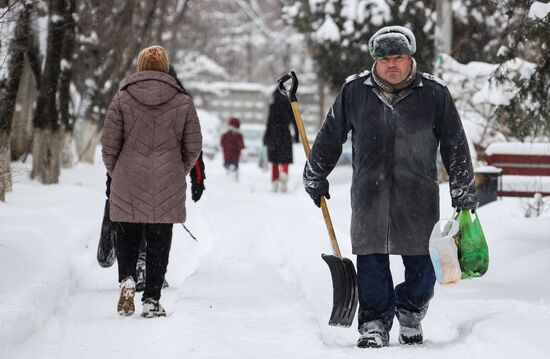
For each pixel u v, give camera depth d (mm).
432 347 15445
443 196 36812
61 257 24828
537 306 17109
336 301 16516
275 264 27344
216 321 17156
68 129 53031
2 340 15758
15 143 50719
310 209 44281
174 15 91625
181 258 28719
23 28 32094
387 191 15734
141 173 19047
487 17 56344
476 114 47594
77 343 16641
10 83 32812
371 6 58656
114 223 21359
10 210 31078
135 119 19062
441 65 47094
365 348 15250
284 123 56375
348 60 60844
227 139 67875
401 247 15734
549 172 39562
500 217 32688
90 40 58375
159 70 19625
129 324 18266
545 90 26281
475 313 17234
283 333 16234
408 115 15570
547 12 23750
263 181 71500
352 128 16141
